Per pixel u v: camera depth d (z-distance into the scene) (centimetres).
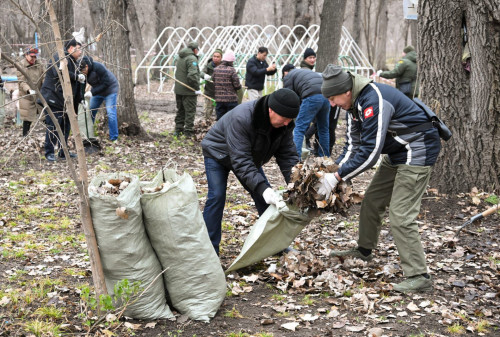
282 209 445
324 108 873
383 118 405
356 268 487
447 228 605
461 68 700
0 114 1148
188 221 380
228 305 418
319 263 482
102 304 357
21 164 914
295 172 425
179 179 386
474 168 703
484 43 685
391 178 466
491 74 686
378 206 480
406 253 439
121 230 362
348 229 615
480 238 576
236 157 444
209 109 1310
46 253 529
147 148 1066
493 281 464
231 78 1159
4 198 716
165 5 3416
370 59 2975
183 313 393
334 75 418
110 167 916
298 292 441
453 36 697
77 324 378
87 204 358
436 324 388
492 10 674
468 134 701
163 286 394
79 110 972
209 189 481
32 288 436
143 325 379
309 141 1052
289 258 479
